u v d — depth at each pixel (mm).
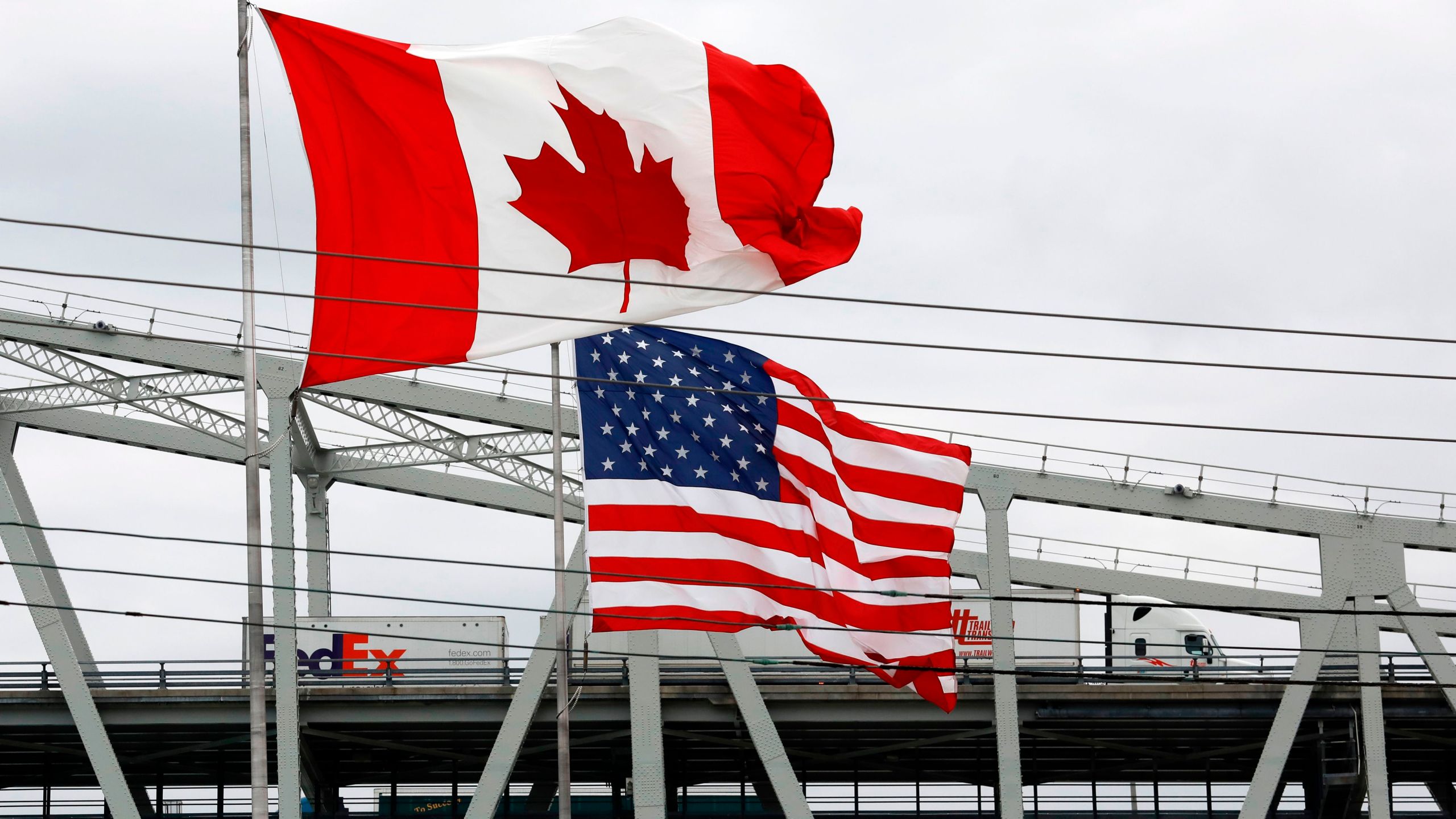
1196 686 67062
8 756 73625
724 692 66812
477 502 71812
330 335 33656
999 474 67000
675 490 46344
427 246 34281
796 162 35906
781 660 49281
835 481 47688
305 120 34000
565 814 46938
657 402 46844
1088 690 67000
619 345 47062
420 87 34656
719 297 35781
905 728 69562
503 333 34469
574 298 34938
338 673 66562
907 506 48250
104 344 65750
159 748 71812
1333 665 67250
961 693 67125
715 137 35688
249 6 34031
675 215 35625
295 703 62688
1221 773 76375
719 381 47281
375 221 34094
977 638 68938
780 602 46562
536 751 71688
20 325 65562
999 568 66188
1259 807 64812
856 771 77375
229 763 74875
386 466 68438
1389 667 67125
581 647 66500
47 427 69562
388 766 74750
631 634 64125
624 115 35344
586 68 35500
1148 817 71062
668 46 35781
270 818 66312
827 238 36500
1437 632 67812
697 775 78062
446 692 65938
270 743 66125
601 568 45656
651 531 46000
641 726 63625
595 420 46562
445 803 74875
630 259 35406
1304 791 75812
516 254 34719
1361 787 69875
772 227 35844
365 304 33688
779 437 47156
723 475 46812
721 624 45938
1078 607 69188
